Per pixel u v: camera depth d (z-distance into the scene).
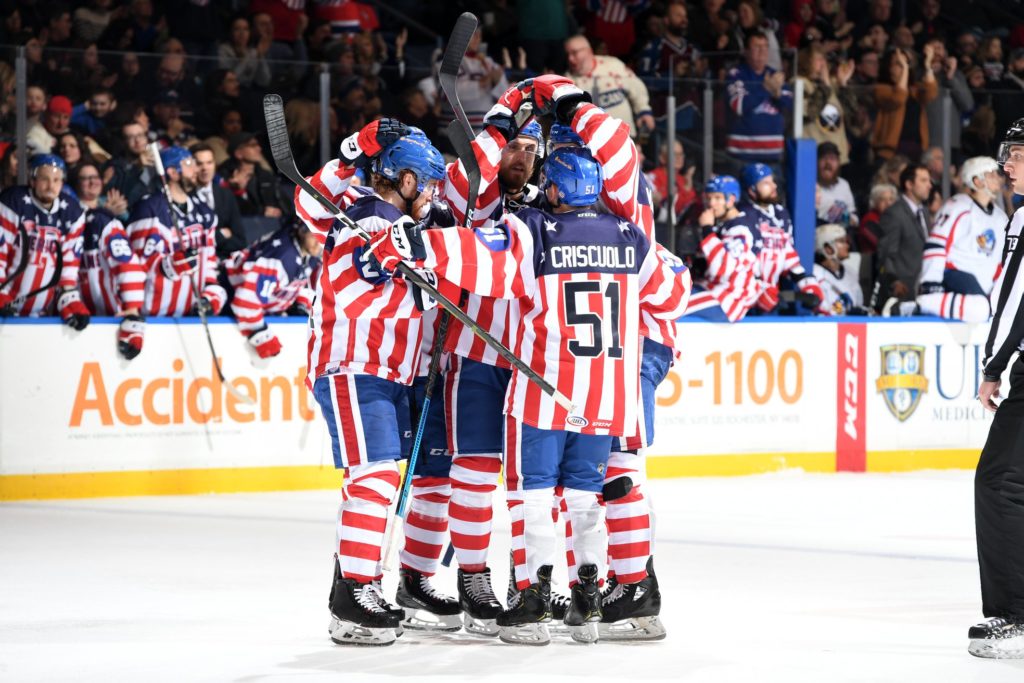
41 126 27.44
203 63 29.16
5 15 33.00
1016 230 14.95
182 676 13.54
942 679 13.55
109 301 28.09
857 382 32.25
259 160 29.95
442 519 16.17
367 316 14.95
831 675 13.71
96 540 22.42
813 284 31.61
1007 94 34.22
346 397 14.98
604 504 15.47
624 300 14.88
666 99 31.00
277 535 23.05
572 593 15.10
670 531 23.72
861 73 40.12
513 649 14.95
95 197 28.00
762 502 27.27
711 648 15.00
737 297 30.73
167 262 27.95
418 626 16.11
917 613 17.06
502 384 15.47
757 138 31.64
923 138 33.62
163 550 21.55
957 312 32.59
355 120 30.73
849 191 33.38
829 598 18.03
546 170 15.17
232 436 28.22
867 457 32.38
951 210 32.72
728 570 20.08
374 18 37.47
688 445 30.94
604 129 15.33
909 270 33.44
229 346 28.11
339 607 14.91
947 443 33.03
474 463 15.51
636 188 15.71
